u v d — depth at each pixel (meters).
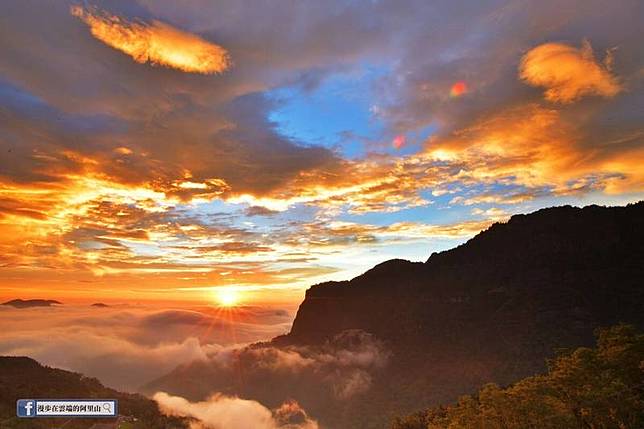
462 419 70.31
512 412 57.28
